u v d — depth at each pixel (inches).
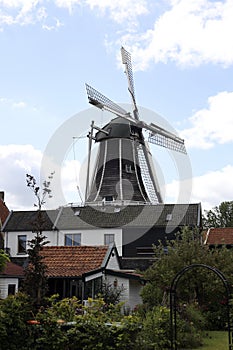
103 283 895.7
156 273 847.1
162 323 587.8
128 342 481.1
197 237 1000.9
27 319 456.1
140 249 1494.8
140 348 505.7
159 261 870.4
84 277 856.9
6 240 1572.3
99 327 476.1
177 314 640.4
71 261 926.4
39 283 592.7
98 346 464.4
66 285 897.5
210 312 818.2
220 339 689.6
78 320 483.8
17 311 448.8
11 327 440.5
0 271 519.8
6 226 1590.8
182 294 822.5
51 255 946.1
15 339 442.3
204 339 687.1
